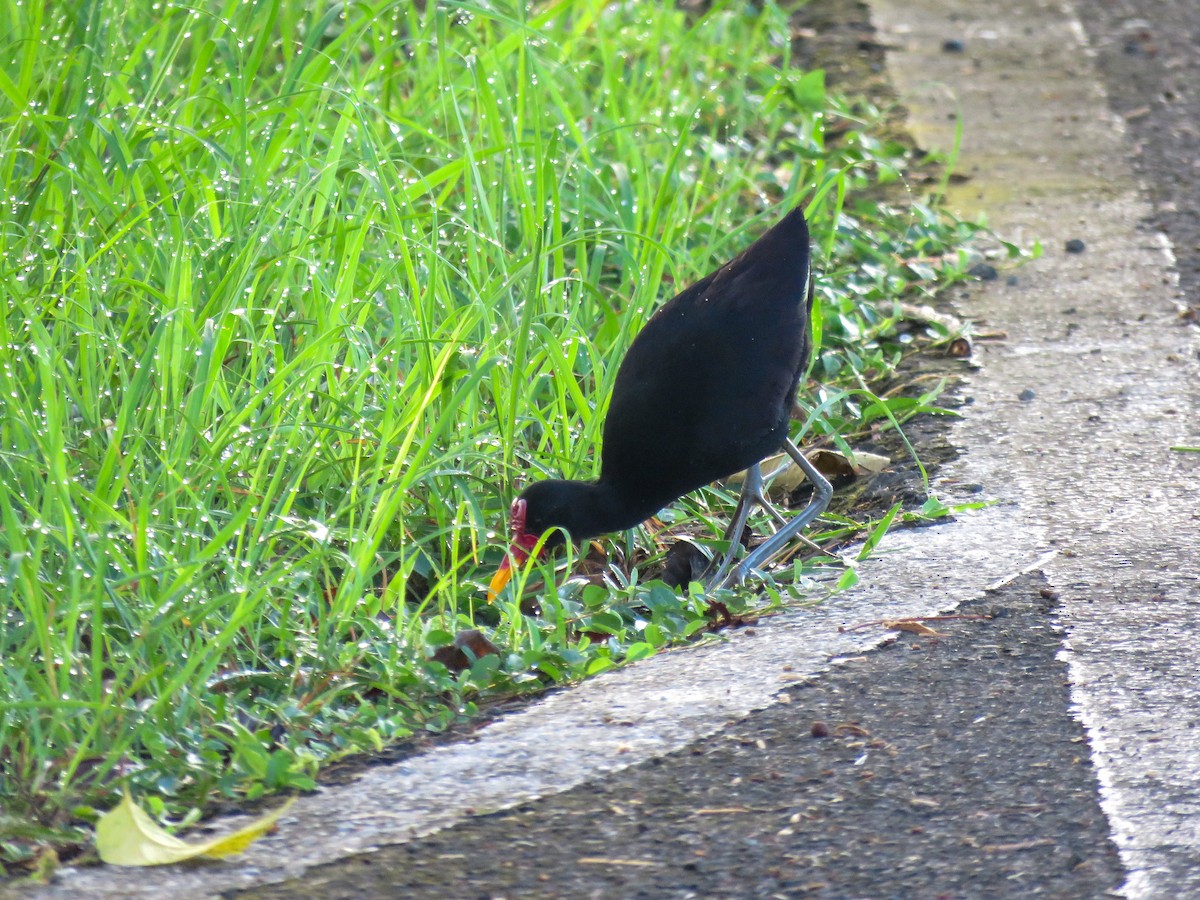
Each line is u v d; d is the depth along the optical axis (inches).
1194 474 332.8
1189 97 599.8
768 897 196.5
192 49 455.8
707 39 597.3
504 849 208.5
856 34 679.7
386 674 257.4
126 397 281.9
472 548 312.0
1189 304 432.5
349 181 384.8
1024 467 342.3
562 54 487.5
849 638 269.3
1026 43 664.4
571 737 239.1
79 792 225.9
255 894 199.9
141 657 249.0
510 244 417.1
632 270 367.6
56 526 270.1
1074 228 491.2
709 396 305.3
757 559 310.7
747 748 232.7
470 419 329.4
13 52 388.8
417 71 471.8
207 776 226.8
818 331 396.5
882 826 211.3
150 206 340.8
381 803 221.9
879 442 367.9
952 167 531.8
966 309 439.5
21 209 360.5
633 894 197.8
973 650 262.2
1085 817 212.1
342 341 326.6
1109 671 252.4
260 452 309.7
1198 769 222.5
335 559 291.3
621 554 334.3
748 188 512.7
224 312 310.3
